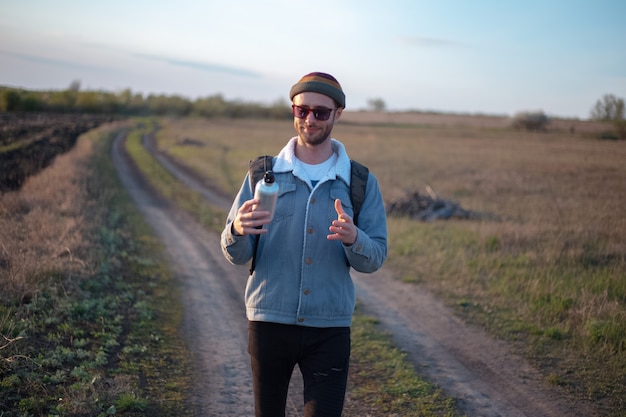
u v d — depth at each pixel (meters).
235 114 104.12
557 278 7.20
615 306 6.02
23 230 7.82
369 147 34.28
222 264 8.83
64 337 4.75
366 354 5.25
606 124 30.31
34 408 3.50
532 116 52.34
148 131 53.59
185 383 4.36
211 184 19.30
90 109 83.50
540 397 4.43
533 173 19.61
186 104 106.50
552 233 9.57
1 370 3.84
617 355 5.11
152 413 3.76
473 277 7.66
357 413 4.06
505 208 13.30
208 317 6.20
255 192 2.20
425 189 16.58
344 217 2.16
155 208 14.02
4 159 17.30
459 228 10.64
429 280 7.78
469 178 18.94
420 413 4.09
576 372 4.88
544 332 5.71
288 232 2.33
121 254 8.37
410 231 10.67
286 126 70.06
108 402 3.76
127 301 6.23
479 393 4.48
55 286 5.76
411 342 5.63
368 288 7.57
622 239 9.23
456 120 97.00
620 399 4.38
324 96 2.32
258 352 2.35
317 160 2.44
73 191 12.16
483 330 5.94
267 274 2.34
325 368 2.31
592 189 15.70
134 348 4.83
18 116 48.44
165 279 7.55
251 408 4.09
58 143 25.94
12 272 5.63
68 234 7.95
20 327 4.59
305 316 2.29
